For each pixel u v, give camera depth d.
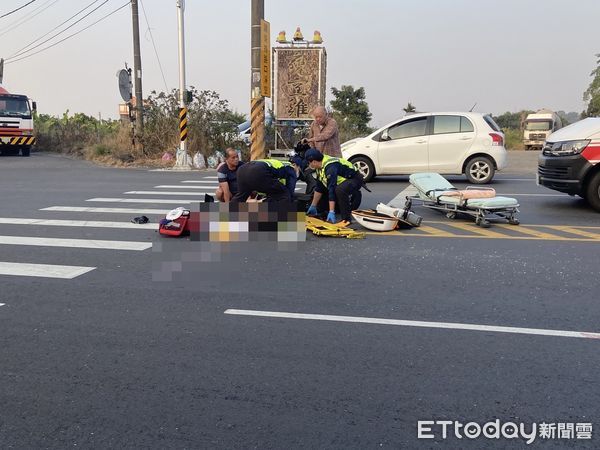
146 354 4.05
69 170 18.33
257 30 13.11
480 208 8.52
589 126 9.70
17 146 25.70
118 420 3.20
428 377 3.67
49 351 4.12
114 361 3.95
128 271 6.19
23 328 4.55
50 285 5.69
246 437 3.03
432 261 6.52
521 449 2.92
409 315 4.77
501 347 4.12
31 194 12.23
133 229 8.43
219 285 5.67
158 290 5.52
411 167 13.75
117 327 4.56
